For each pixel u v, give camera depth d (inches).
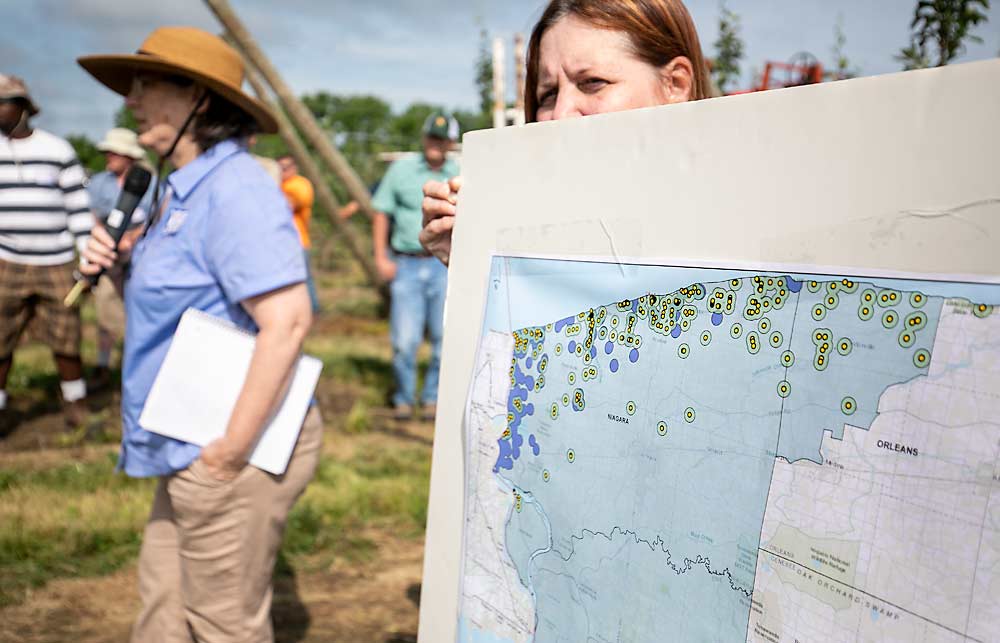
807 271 30.8
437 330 253.1
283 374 77.3
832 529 29.6
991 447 25.5
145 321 80.5
